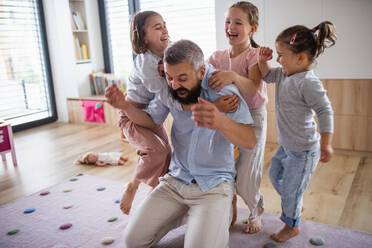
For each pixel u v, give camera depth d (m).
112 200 2.21
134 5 4.16
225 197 1.41
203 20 3.76
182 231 1.83
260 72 1.63
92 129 4.10
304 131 1.56
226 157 1.49
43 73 4.41
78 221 1.96
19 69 4.16
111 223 1.93
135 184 1.76
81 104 4.31
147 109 1.66
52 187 2.46
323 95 1.48
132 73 1.68
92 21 4.46
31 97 4.34
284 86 1.58
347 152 2.90
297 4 2.81
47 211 2.10
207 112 1.16
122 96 1.49
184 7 3.84
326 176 2.47
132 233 1.42
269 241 1.70
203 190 1.41
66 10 4.22
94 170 2.78
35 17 4.21
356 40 2.68
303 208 2.00
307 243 1.67
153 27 1.58
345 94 2.81
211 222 1.31
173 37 3.96
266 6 2.92
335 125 2.90
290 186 1.63
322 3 2.73
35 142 3.65
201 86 1.37
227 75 1.37
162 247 1.69
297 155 1.60
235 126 1.25
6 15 3.93
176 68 1.23
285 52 1.51
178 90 1.31
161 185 1.54
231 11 1.67
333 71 2.81
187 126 1.46
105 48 4.61
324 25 1.48
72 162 2.98
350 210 1.98
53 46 4.32
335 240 1.69
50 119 4.50
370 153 2.82
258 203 1.78
